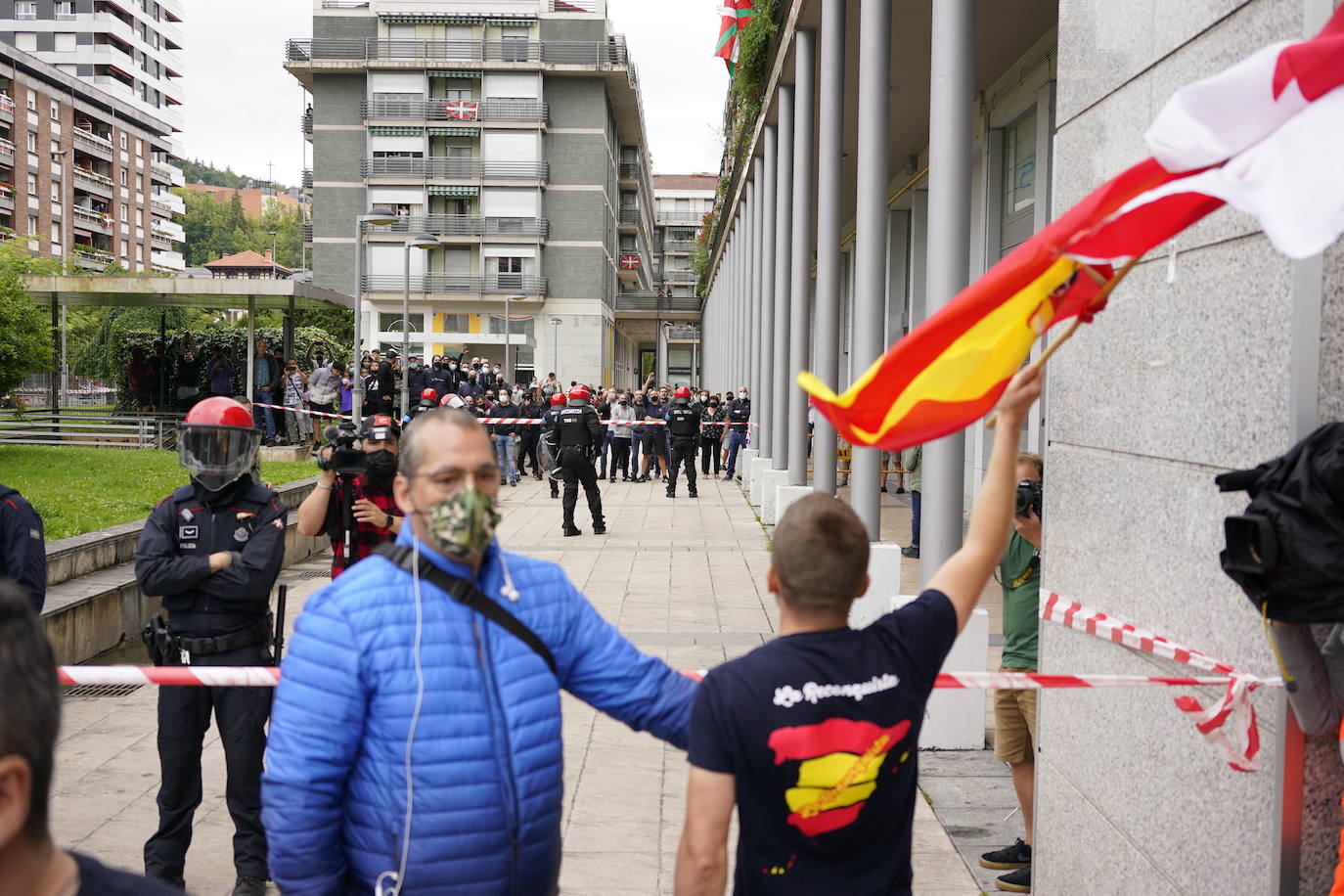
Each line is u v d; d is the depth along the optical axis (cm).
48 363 1744
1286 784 246
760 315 1980
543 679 221
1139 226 215
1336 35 197
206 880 438
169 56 11306
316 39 5419
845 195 1923
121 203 8694
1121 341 327
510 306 5603
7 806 106
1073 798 357
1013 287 208
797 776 204
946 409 214
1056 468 374
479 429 223
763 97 1602
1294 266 241
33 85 7294
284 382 2283
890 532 1376
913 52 1170
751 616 931
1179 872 290
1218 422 272
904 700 212
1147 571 309
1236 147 198
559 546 1342
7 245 2119
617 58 5494
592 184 5591
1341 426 221
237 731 413
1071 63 363
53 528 1066
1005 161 1331
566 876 438
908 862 216
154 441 2338
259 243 14712
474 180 5481
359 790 211
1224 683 263
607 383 6241
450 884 208
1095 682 304
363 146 5525
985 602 973
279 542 423
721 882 208
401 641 211
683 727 239
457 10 5400
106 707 688
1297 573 215
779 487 1288
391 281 5534
